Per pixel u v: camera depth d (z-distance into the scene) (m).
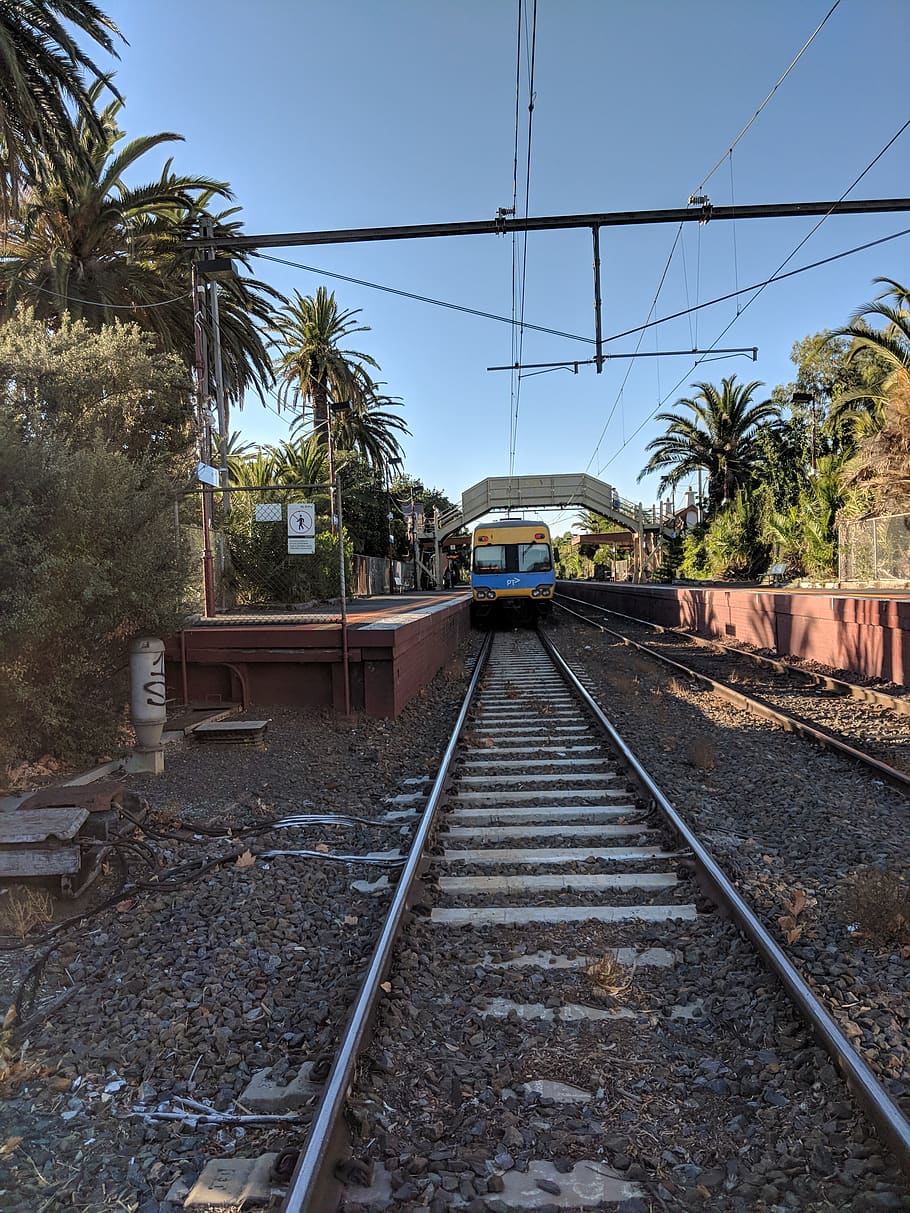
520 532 28.44
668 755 9.12
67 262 18.70
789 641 17.64
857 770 8.27
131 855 5.77
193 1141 3.03
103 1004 4.01
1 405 7.09
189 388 11.38
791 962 3.94
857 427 34.66
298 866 5.74
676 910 4.95
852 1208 2.62
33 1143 3.03
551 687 14.39
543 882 5.39
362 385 42.22
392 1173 2.82
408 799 7.34
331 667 10.76
